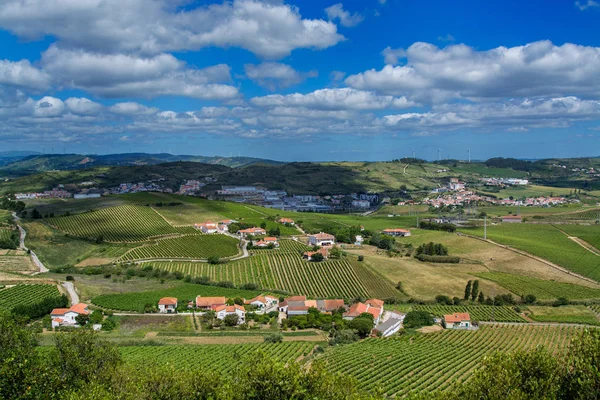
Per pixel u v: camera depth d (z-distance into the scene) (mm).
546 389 54125
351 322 151500
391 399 93750
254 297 181250
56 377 64062
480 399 55594
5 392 59875
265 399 57438
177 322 152125
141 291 180625
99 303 163375
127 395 59219
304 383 59812
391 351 127062
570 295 193000
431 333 149000
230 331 145875
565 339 141375
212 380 64375
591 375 53438
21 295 161875
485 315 171875
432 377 108500
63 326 141000
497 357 60344
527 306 182875
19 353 66125
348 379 65688
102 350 75625
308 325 153000
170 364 72312
